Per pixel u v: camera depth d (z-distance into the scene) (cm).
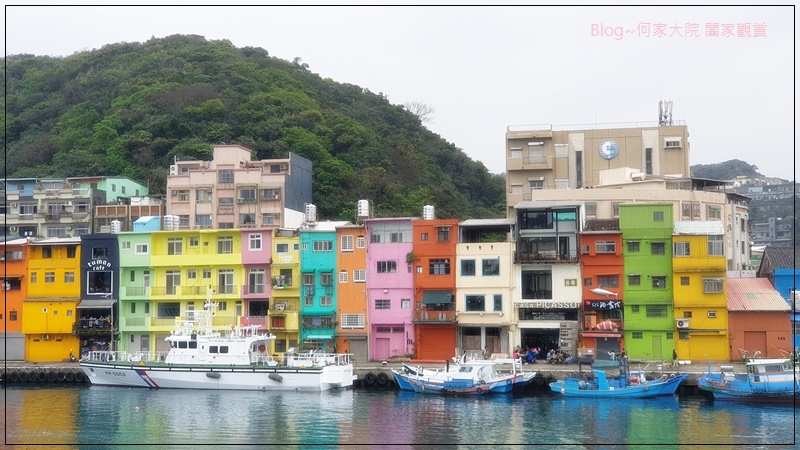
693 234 7481
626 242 7650
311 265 8175
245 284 8319
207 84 13838
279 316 8100
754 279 7919
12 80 16175
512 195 10725
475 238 8388
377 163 12538
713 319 7388
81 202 10475
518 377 6650
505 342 7812
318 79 16425
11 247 8606
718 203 9725
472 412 5856
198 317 7519
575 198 9325
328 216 11231
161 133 12756
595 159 10781
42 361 8350
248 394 6762
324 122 13062
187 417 5769
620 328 7525
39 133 14075
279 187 10038
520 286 7794
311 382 6869
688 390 6538
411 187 12181
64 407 6191
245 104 13262
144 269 8481
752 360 6188
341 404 6225
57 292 8512
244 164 10431
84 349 8312
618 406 6056
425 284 7931
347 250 8150
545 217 7919
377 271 8050
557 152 10831
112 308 8344
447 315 7738
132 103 13538
